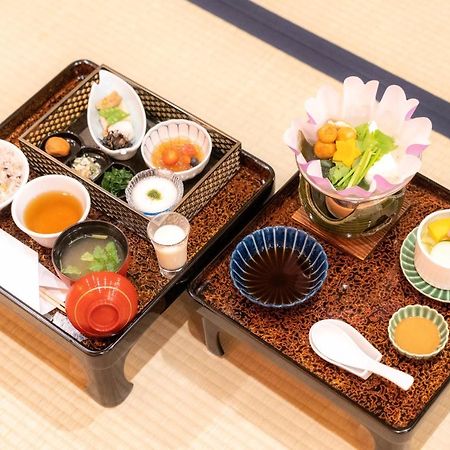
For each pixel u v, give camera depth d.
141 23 2.03
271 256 1.57
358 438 1.57
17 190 1.64
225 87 1.93
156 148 1.71
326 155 1.52
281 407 1.60
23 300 1.54
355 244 1.58
